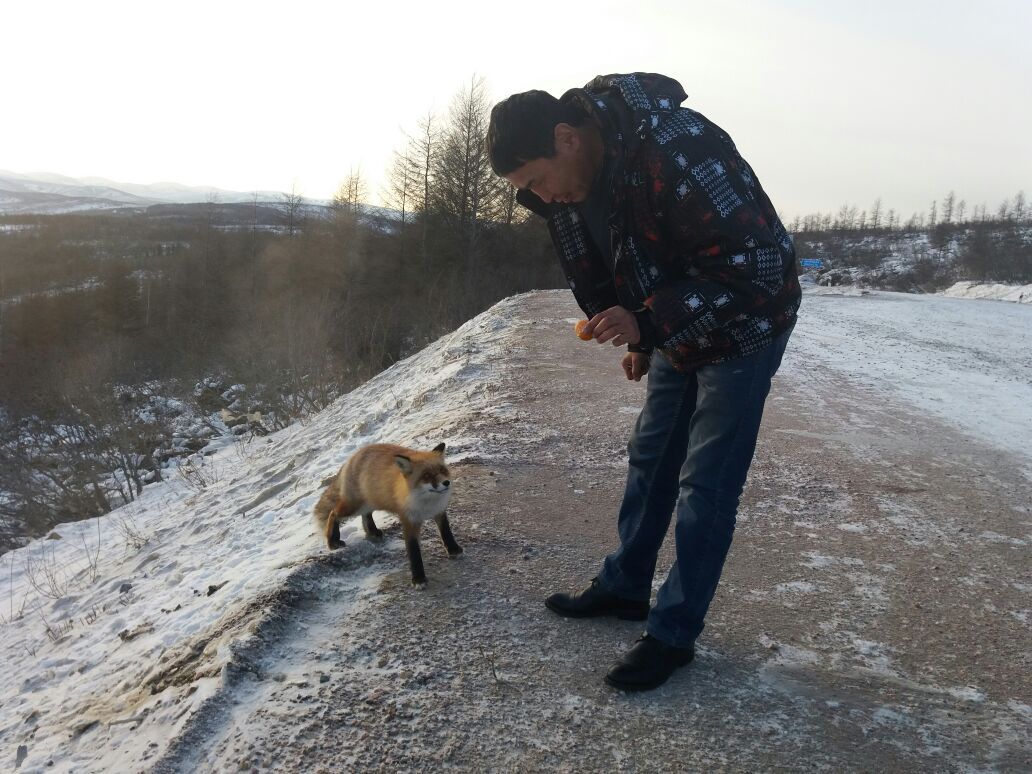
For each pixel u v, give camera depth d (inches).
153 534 336.8
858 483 222.4
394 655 115.9
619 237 99.5
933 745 99.8
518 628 125.6
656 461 118.3
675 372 113.8
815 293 1239.5
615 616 129.2
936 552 172.7
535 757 94.9
